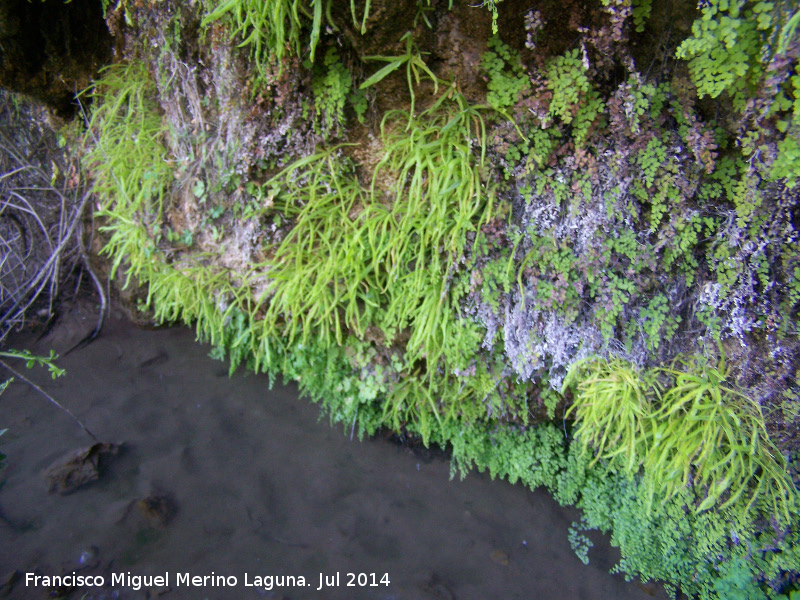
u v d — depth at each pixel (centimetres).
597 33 221
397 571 289
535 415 321
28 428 341
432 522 319
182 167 337
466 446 337
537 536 316
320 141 283
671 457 264
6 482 302
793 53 186
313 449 355
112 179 373
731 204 240
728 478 245
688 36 217
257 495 321
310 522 310
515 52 238
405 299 292
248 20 246
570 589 290
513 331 279
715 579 285
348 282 292
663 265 257
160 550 281
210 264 346
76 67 376
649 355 266
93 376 394
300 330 334
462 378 305
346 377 350
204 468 332
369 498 329
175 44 310
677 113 231
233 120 290
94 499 302
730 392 254
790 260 234
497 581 290
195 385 394
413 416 349
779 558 266
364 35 237
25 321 430
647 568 294
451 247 270
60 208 443
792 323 240
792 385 247
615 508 312
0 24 329
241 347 381
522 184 260
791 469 255
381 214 282
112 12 326
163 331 444
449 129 258
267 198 298
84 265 458
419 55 241
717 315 255
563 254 262
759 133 210
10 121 420
